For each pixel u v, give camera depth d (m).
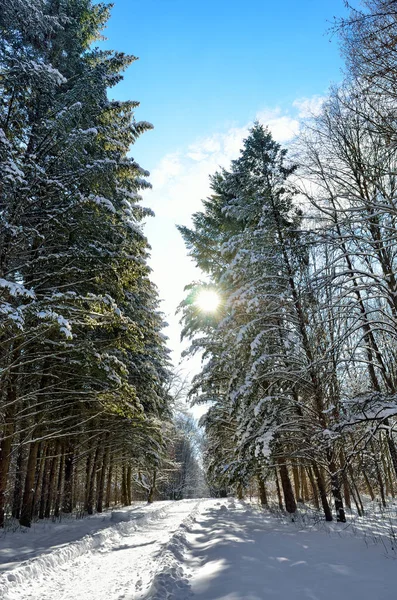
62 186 10.34
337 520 10.51
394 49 6.79
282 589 4.39
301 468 21.09
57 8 13.74
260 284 12.11
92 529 12.76
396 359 12.08
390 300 9.03
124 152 13.85
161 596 4.50
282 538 7.98
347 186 10.43
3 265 10.03
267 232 12.38
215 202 18.84
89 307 11.45
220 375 17.11
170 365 25.27
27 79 10.14
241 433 12.62
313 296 11.08
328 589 4.35
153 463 23.45
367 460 15.87
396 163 9.32
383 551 6.40
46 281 11.87
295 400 11.76
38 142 11.14
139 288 16.11
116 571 6.85
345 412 9.81
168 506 25.05
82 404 15.62
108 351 14.38
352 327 9.25
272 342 12.14
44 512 17.88
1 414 10.85
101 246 12.07
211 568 5.78
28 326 10.20
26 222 11.23
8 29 10.60
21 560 7.50
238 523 11.10
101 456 22.38
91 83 11.16
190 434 52.06
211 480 20.66
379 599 3.89
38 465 17.17
